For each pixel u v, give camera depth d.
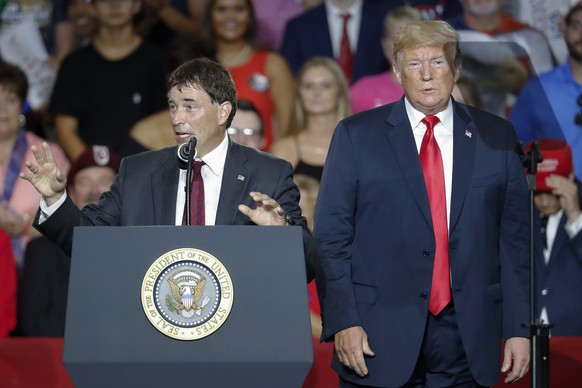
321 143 18.73
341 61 18.91
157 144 18.97
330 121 18.78
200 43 19.03
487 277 10.51
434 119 10.62
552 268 17.14
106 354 7.51
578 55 18.27
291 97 18.86
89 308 7.58
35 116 19.02
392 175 10.56
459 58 10.72
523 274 10.70
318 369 13.32
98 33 19.20
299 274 7.68
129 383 7.54
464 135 10.66
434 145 10.60
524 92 18.22
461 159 10.56
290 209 9.55
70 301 7.58
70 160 18.95
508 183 10.70
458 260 10.37
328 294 10.42
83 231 7.70
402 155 10.59
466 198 10.46
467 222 10.42
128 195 9.60
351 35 18.92
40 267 17.14
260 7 19.03
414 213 10.46
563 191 17.44
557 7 18.53
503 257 10.74
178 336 7.54
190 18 19.12
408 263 10.43
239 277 7.64
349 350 10.29
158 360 7.52
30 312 16.98
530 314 10.36
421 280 10.38
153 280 7.61
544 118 18.19
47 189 8.79
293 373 7.58
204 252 7.65
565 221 17.34
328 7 18.97
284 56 18.98
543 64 18.39
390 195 10.54
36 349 13.79
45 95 19.16
